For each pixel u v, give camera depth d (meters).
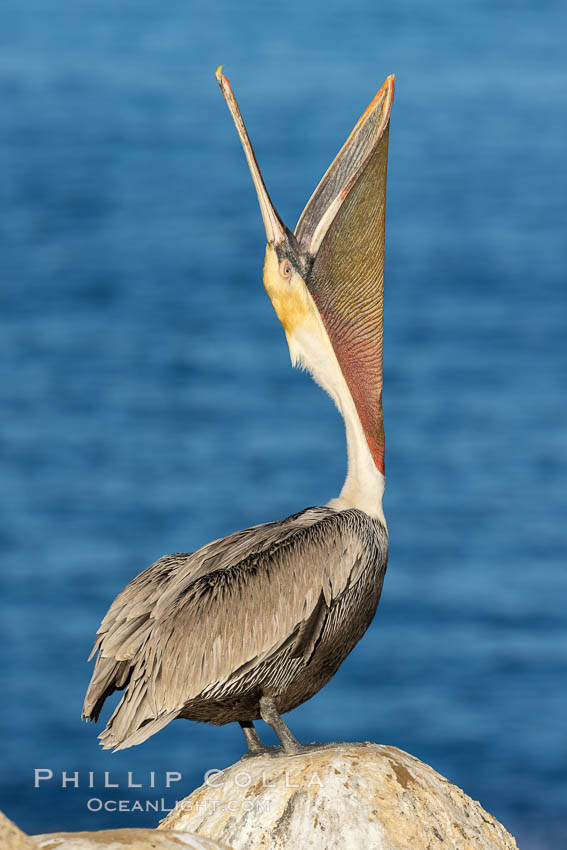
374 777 7.41
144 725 7.59
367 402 8.37
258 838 7.27
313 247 8.27
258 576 7.77
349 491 8.32
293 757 7.66
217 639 7.63
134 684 7.59
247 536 8.12
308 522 8.07
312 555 7.80
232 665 7.62
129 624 7.84
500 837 7.57
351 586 7.84
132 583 8.16
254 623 7.67
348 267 8.31
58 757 27.78
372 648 34.56
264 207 8.23
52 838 5.92
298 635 7.69
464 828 7.40
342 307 8.33
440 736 29.92
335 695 31.69
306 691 8.01
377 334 8.36
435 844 7.22
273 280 8.25
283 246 8.24
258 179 8.22
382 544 8.13
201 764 26.33
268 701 7.82
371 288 8.34
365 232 8.31
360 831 7.18
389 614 37.03
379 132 8.26
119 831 6.05
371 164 8.27
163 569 8.22
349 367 8.34
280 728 7.79
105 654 7.77
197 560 8.03
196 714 7.95
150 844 5.90
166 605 7.74
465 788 27.89
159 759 26.55
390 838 7.16
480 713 30.98
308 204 8.43
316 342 8.26
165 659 7.58
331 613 7.81
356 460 8.30
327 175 8.44
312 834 7.21
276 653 7.70
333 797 7.30
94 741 28.39
